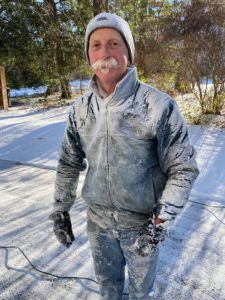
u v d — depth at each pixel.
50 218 1.85
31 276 2.65
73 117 1.61
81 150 1.72
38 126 8.05
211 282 2.48
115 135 1.45
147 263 1.67
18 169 5.13
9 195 4.13
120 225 1.62
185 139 1.45
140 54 9.38
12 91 17.80
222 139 5.86
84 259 2.83
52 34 11.72
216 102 7.56
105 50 1.40
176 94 9.38
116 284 1.88
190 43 7.54
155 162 1.51
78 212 3.60
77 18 11.66
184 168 1.46
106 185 1.56
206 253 2.81
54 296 2.43
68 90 13.02
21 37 12.09
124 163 1.48
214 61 7.29
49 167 5.15
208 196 3.79
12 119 9.53
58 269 2.72
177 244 2.94
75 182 1.83
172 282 2.49
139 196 1.54
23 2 11.38
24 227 3.36
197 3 7.55
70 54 12.39
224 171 4.43
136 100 1.42
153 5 10.00
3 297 2.44
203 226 3.21
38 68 12.91
